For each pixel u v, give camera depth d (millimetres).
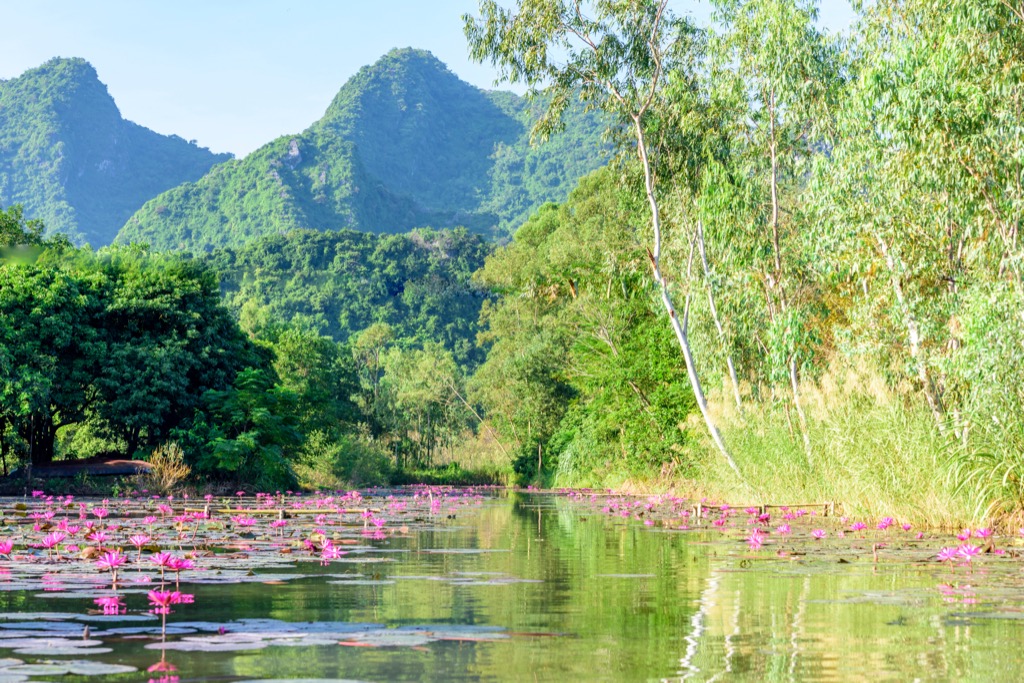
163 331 35000
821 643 4934
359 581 7617
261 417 33812
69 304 31203
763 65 23234
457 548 11195
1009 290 13508
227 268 169750
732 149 26172
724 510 19531
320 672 4047
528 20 26469
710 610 6133
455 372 86438
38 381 29016
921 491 14258
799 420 19891
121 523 14500
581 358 42000
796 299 23344
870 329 18734
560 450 54625
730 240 23906
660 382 32312
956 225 17562
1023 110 14469
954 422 13930
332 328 154625
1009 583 7770
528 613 5953
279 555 9906
